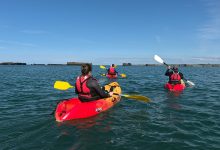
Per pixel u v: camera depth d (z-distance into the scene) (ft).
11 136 19.19
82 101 25.86
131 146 17.61
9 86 53.62
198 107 30.37
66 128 21.04
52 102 33.35
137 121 23.59
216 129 21.47
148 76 91.91
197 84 59.21
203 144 18.10
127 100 33.40
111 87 36.35
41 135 19.40
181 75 48.52
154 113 26.81
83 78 25.32
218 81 69.56
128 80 69.10
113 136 19.44
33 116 24.97
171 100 34.99
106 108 27.68
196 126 22.26
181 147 17.54
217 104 32.42
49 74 108.06
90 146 17.51
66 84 31.24
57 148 17.08
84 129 20.89
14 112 26.91
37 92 43.57
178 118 24.93
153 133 20.30
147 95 39.75
